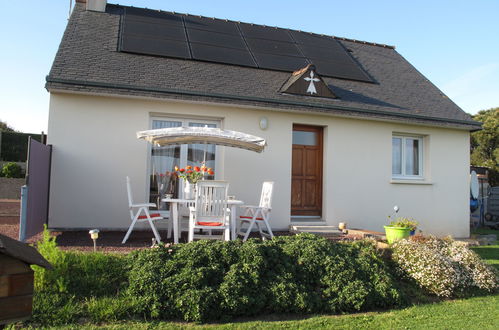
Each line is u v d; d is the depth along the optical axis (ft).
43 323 12.96
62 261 15.67
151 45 33.14
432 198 36.32
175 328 13.24
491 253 28.84
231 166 30.42
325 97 33.37
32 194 22.07
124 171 27.91
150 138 24.54
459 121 35.73
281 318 14.99
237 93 29.76
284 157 31.63
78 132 27.02
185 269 15.46
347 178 33.58
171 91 27.43
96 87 25.88
